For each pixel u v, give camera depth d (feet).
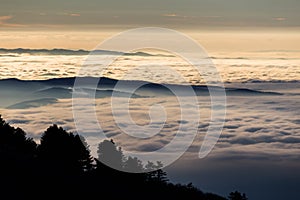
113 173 237.04
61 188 193.57
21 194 179.42
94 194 198.08
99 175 231.71
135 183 233.35
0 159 210.38
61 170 215.92
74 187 198.90
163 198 224.74
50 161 226.79
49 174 204.23
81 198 189.78
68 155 237.66
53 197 183.73
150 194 225.35
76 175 217.56
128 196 211.00
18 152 230.68
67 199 185.98
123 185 226.79
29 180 193.06
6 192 178.50
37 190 186.09
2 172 195.11
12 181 187.93
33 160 221.25
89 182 212.02
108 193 205.05
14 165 205.46
